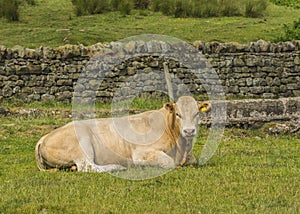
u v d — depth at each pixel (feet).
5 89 69.36
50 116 61.31
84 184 32.89
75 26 98.63
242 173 35.78
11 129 52.70
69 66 70.49
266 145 48.78
